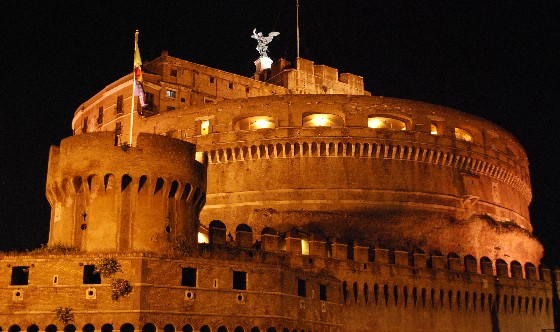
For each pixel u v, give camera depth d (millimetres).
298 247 65625
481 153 95312
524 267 85875
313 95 89062
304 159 86312
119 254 51219
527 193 109000
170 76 102312
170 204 57375
